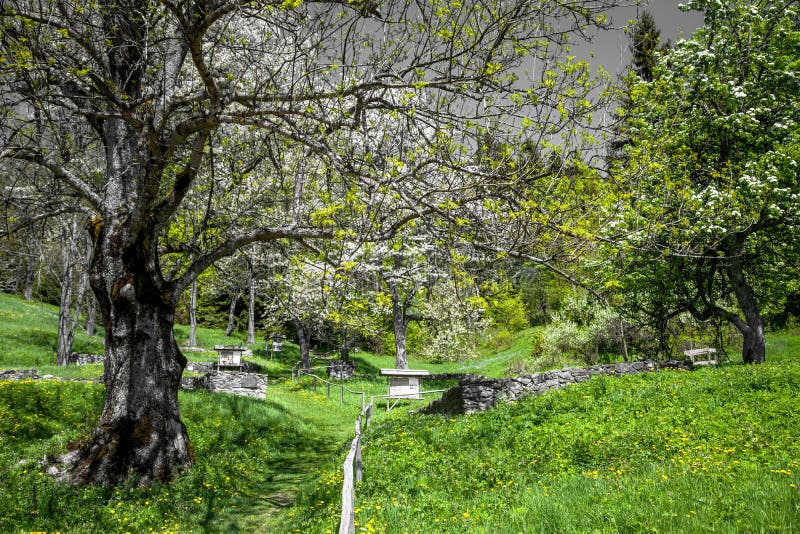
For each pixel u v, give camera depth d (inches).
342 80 374.0
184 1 350.6
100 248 515.2
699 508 222.2
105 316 505.4
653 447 403.5
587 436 452.4
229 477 503.8
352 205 343.9
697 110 854.5
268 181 623.8
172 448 493.0
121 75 493.0
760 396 515.2
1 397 567.8
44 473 435.5
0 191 538.0
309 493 433.1
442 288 1353.3
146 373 496.1
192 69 610.2
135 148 516.7
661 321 1014.4
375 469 445.7
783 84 884.6
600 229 339.6
